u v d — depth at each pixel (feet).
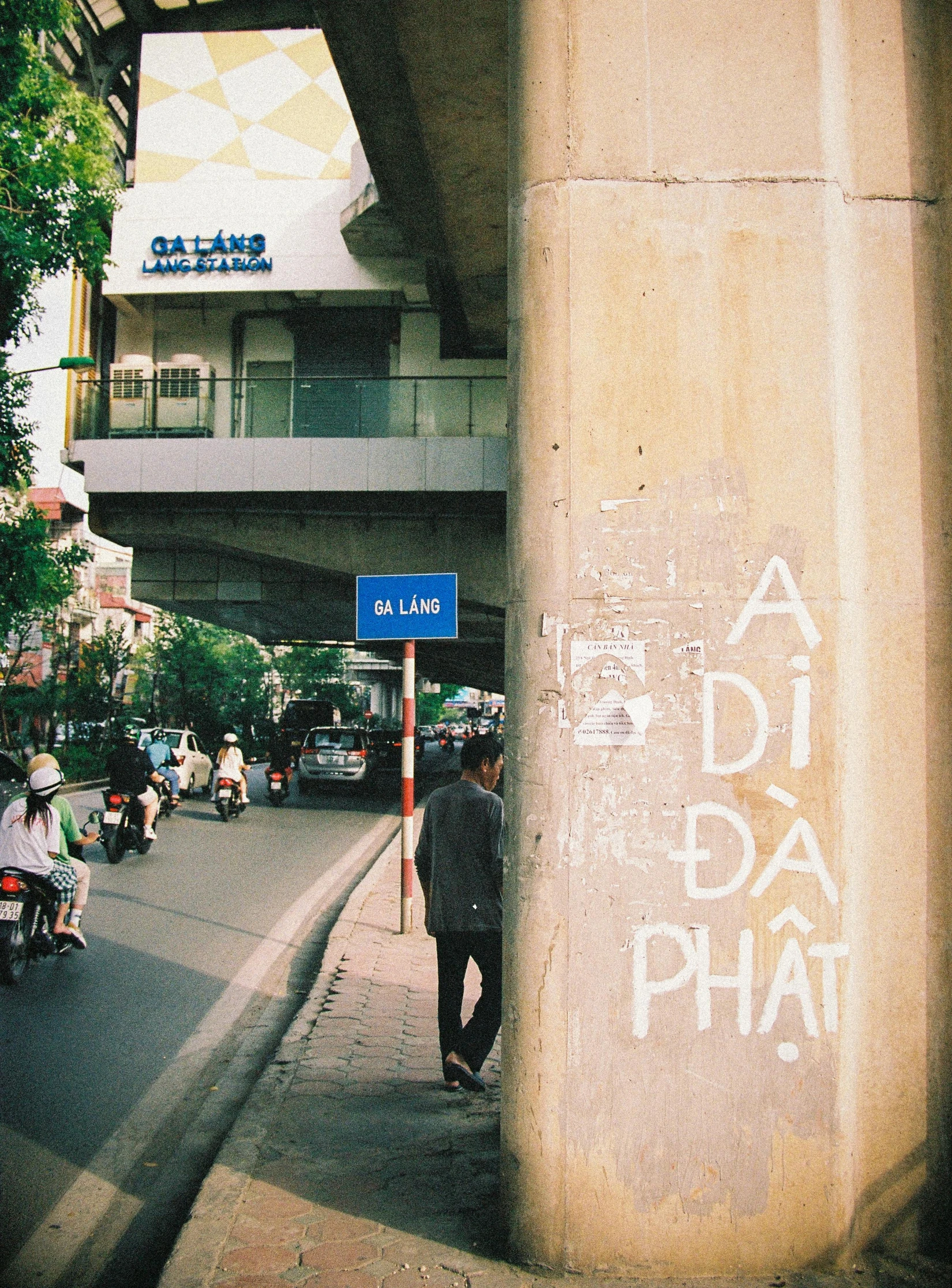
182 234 67.15
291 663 164.76
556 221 10.87
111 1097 15.81
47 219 47.98
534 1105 10.25
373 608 26.40
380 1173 12.09
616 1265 10.10
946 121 11.24
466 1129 13.50
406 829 26.63
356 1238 10.53
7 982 21.80
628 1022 10.33
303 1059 16.43
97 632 167.22
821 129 11.02
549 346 10.83
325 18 32.01
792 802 10.55
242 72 70.28
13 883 21.71
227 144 69.62
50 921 22.97
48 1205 12.31
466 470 58.03
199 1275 9.77
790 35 11.08
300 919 30.14
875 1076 10.55
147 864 39.73
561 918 10.41
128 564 201.36
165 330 71.56
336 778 79.05
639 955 10.38
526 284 10.94
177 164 69.46
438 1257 10.21
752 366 10.82
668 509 10.71
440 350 69.56
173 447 59.06
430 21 30.27
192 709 118.73
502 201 44.75
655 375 10.79
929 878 10.68
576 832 10.49
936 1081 10.56
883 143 11.15
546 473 10.77
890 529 10.89
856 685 10.74
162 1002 21.09
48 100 47.26
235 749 57.47
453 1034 15.02
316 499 60.44
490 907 15.06
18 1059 17.25
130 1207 12.35
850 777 10.64
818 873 10.51
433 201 47.14
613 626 10.65
